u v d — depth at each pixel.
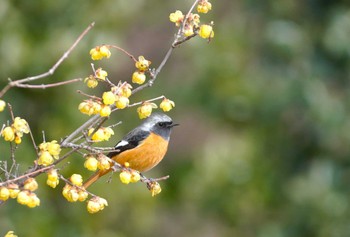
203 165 16.78
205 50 15.67
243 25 15.72
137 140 10.19
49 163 6.52
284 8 15.23
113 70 17.88
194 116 19.59
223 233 18.23
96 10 14.39
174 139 19.86
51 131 14.26
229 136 16.98
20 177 6.43
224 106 15.62
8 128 6.58
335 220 14.80
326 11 14.98
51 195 14.70
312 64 14.93
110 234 15.54
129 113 16.14
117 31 15.10
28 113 14.26
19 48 13.61
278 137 15.84
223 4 16.73
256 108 15.34
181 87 15.95
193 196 16.91
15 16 13.73
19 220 13.76
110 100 6.66
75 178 6.61
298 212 15.18
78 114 14.34
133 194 15.39
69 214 14.86
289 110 15.38
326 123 14.58
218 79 15.67
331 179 14.90
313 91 14.70
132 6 14.95
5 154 13.05
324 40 14.79
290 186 15.64
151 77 7.15
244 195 16.38
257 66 15.48
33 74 13.83
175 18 7.35
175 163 17.39
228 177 16.44
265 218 16.47
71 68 14.09
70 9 14.13
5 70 13.67
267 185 15.97
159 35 19.39
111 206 15.37
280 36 14.92
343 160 15.05
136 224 15.90
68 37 13.98
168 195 17.25
